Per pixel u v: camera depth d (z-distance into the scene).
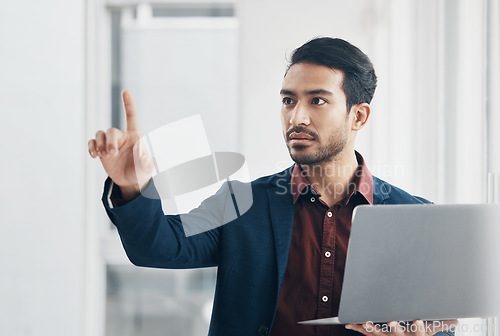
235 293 0.99
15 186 2.02
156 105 2.15
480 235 0.74
